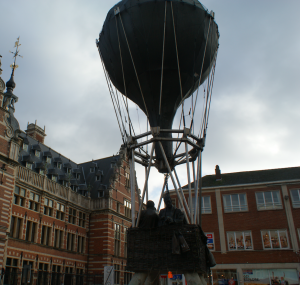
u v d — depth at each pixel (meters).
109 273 21.31
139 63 9.88
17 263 27.12
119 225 41.12
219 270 30.14
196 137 9.39
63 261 33.22
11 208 25.89
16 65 33.50
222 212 32.09
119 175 43.62
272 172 35.25
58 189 34.69
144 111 10.90
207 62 10.30
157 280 10.40
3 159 25.53
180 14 9.45
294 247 29.30
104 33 10.55
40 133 44.69
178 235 7.60
